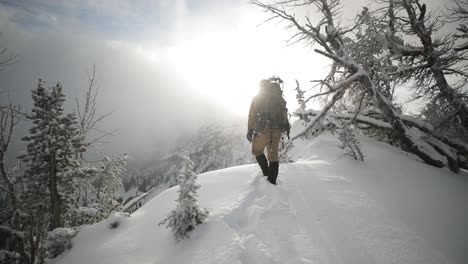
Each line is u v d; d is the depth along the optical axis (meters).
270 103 3.78
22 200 5.87
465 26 7.77
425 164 6.29
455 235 2.72
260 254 2.28
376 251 2.30
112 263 2.75
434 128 8.01
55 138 5.71
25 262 5.49
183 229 2.78
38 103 5.81
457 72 8.16
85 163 7.52
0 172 6.26
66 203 6.16
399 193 3.77
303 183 3.88
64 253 3.42
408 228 2.71
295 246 2.39
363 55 8.84
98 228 3.58
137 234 3.23
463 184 5.13
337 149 6.28
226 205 3.24
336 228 2.66
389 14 8.47
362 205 3.18
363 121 8.77
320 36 7.86
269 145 3.84
